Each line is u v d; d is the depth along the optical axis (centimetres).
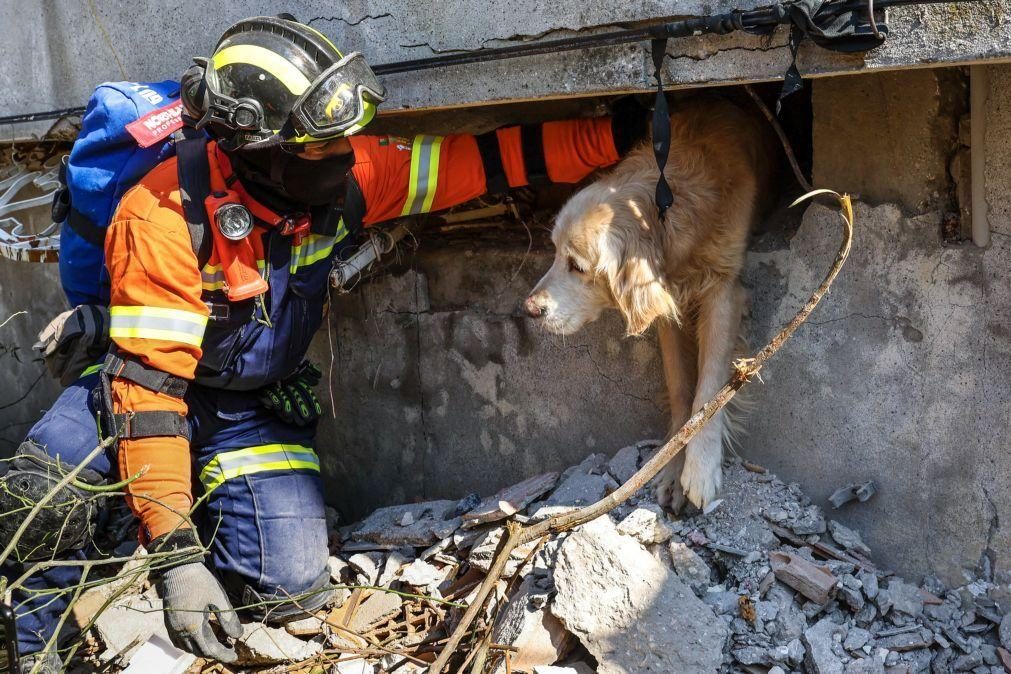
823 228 259
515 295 319
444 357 337
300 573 284
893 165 245
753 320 276
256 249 255
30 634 266
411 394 348
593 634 234
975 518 246
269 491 285
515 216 330
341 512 378
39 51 356
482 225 336
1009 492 239
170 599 244
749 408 275
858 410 259
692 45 222
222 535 287
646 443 292
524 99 250
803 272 265
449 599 274
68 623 297
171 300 241
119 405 245
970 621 243
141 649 270
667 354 283
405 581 287
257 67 231
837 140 252
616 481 283
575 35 235
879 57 201
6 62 369
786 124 303
